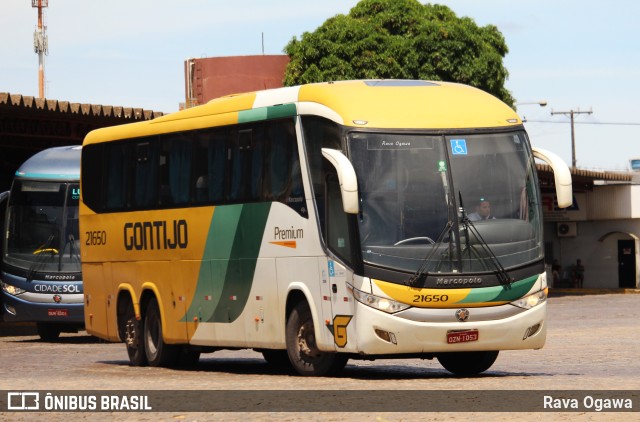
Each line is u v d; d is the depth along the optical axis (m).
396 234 18.55
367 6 62.28
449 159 19.03
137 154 24.95
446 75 61.25
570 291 78.44
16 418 14.58
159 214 24.02
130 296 25.36
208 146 22.50
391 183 18.72
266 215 20.70
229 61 65.31
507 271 18.88
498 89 62.28
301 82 62.00
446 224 18.73
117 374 22.00
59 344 34.69
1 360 26.86
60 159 36.03
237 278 21.53
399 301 18.38
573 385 17.44
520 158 19.53
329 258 19.06
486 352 20.56
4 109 37.62
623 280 81.75
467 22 62.44
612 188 80.56
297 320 20.08
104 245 26.12
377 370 22.09
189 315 23.05
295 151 20.02
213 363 25.95
